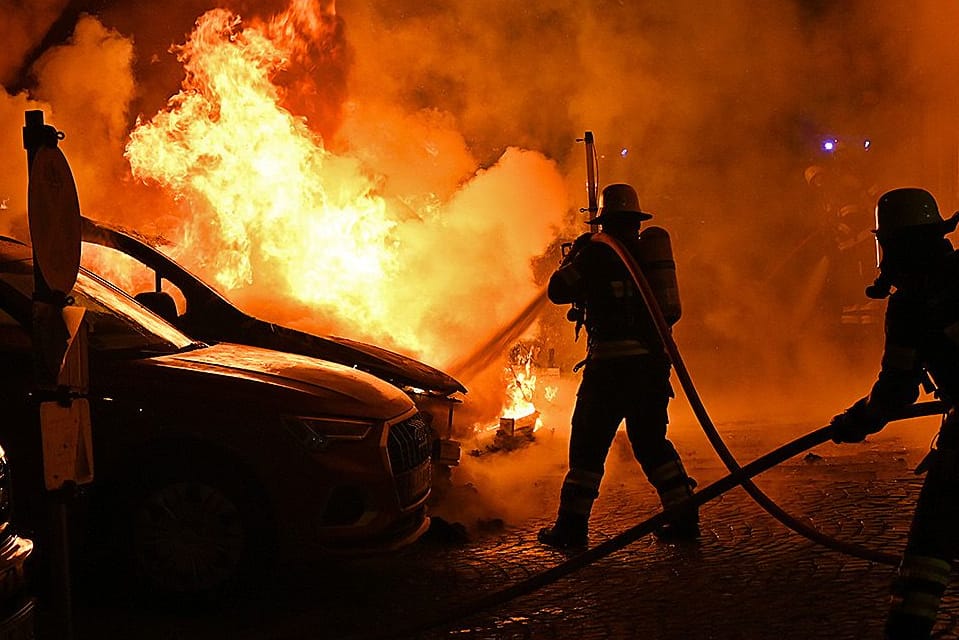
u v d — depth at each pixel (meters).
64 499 3.68
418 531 5.45
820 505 6.54
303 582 5.48
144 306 6.36
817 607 4.82
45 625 4.89
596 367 6.06
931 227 3.87
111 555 5.07
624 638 4.56
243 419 5.04
